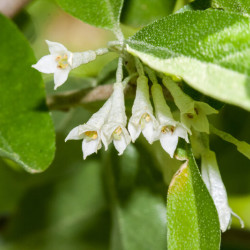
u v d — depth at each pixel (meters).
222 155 0.31
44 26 0.32
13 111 0.27
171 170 0.28
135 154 0.30
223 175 0.31
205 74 0.24
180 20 0.25
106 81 0.29
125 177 0.30
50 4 0.31
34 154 0.27
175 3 0.28
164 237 0.30
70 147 0.32
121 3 0.26
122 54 0.26
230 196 0.32
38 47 0.32
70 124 0.31
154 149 0.29
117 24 0.27
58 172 0.32
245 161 0.31
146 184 0.30
